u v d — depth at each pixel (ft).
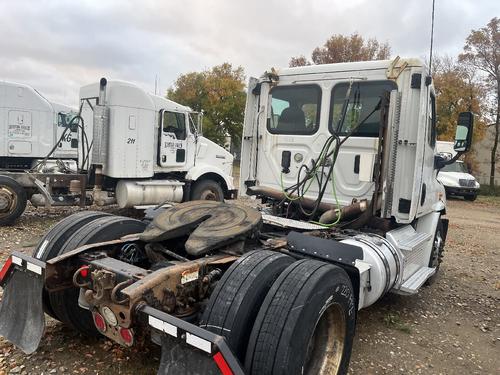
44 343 12.42
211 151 39.52
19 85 41.81
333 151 17.13
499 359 13.74
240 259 9.86
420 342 14.49
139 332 12.03
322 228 14.69
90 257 10.92
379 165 15.81
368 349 13.66
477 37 89.45
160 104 34.71
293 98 18.37
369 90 16.67
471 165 100.42
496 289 21.21
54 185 31.32
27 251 22.85
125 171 32.99
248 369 8.54
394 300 18.35
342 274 10.19
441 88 85.71
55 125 44.62
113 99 31.99
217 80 127.03
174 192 35.55
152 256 12.10
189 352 7.80
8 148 41.63
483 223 45.52
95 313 9.47
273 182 18.84
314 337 10.42
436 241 21.03
